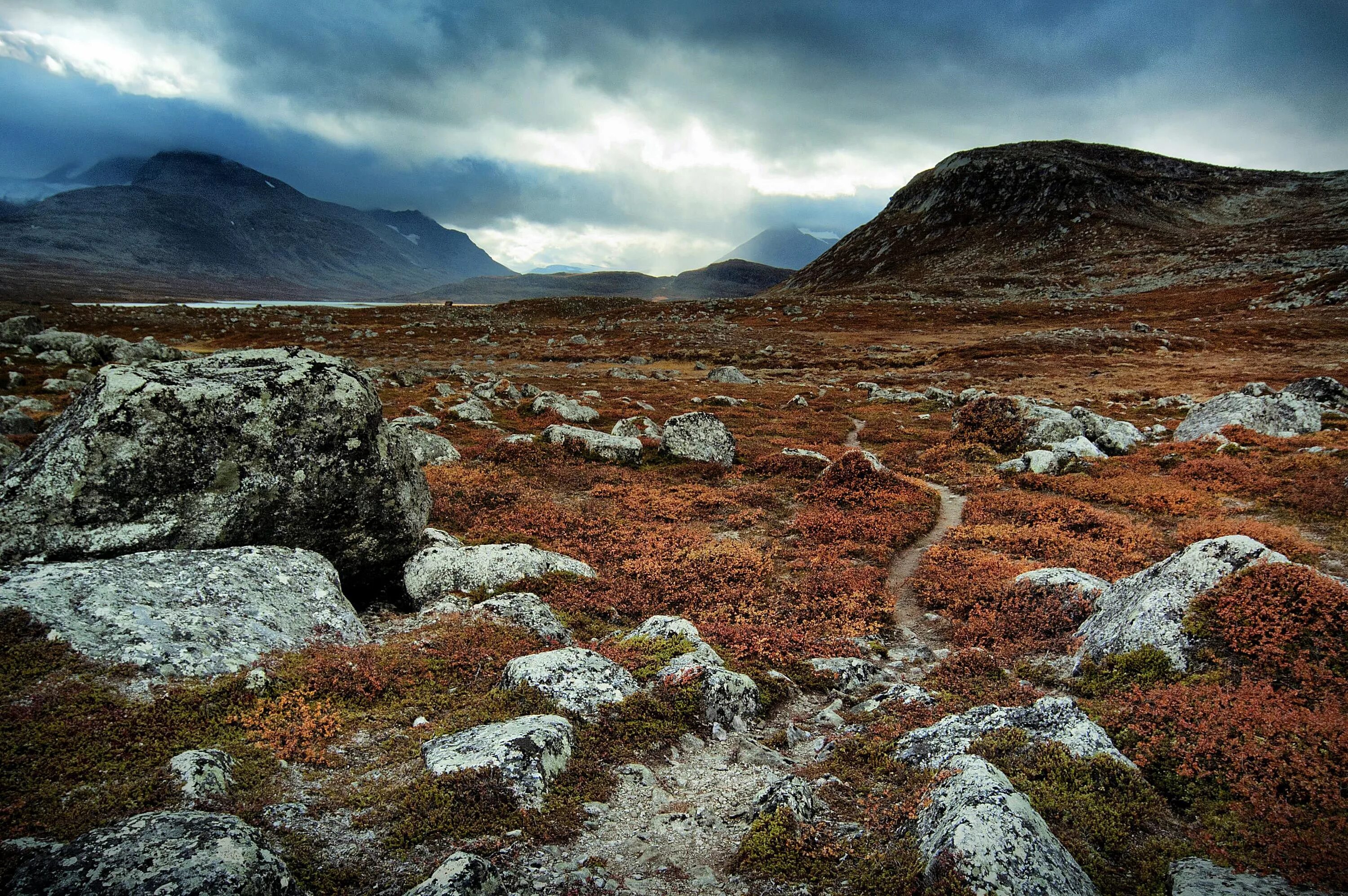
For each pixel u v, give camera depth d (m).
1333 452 28.92
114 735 8.52
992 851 6.55
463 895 6.27
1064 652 14.10
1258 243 144.50
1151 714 9.80
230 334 112.81
